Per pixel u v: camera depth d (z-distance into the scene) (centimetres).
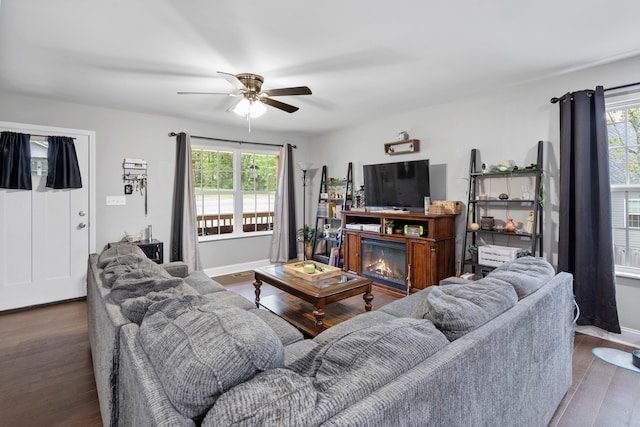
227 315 99
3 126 343
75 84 321
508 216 344
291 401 71
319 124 503
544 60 272
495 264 324
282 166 559
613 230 289
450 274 383
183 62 271
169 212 457
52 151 367
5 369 233
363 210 471
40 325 312
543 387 161
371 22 213
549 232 313
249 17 206
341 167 543
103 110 404
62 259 379
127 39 233
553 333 171
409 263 386
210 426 66
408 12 202
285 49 250
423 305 140
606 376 225
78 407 193
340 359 96
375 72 296
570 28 221
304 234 572
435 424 89
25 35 226
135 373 93
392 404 75
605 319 269
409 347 97
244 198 541
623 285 275
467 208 353
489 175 354
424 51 255
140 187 432
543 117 315
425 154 417
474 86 335
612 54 261
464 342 107
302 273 306
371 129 487
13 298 353
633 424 179
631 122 279
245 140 528
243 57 263
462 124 378
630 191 280
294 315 294
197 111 424
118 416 122
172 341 92
